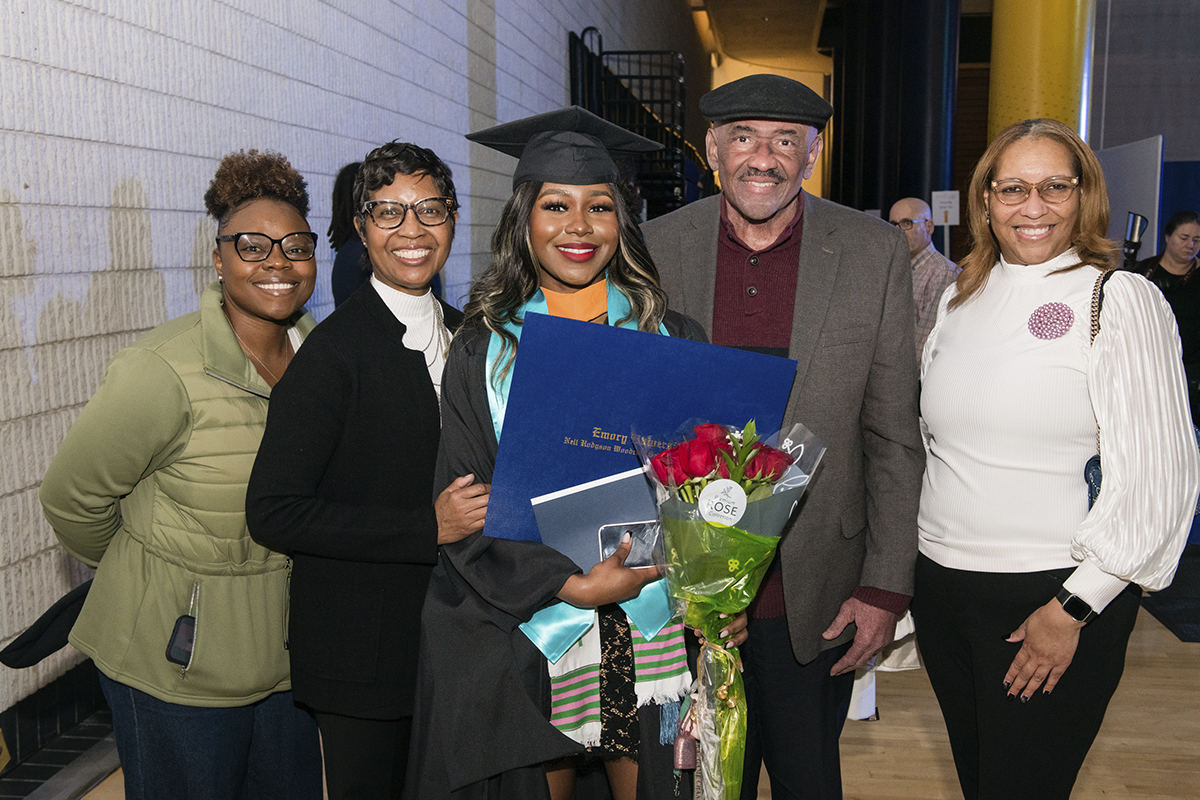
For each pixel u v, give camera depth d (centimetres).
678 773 143
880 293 163
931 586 165
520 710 137
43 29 216
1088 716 154
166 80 259
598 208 140
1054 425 150
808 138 161
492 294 144
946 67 1048
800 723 172
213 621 145
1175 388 144
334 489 146
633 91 1095
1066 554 151
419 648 149
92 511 143
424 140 452
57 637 155
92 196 233
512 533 137
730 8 1802
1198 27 725
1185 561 435
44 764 230
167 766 148
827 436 164
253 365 153
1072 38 752
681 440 134
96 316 236
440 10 474
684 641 149
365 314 150
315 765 168
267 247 146
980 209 164
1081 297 150
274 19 313
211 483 143
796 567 165
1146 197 526
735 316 172
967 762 172
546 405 131
